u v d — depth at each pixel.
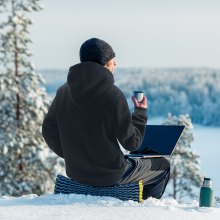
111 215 5.63
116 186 6.60
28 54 30.08
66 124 6.52
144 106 6.53
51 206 6.08
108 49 6.49
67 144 6.57
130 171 6.75
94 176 6.54
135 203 6.36
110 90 6.34
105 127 6.35
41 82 30.27
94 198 6.47
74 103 6.39
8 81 29.45
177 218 5.65
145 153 7.12
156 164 7.04
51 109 6.77
